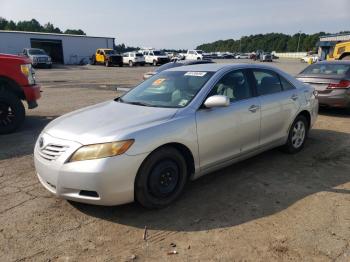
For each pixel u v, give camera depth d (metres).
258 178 4.73
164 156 3.77
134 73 28.92
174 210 3.86
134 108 4.29
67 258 3.03
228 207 3.92
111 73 28.91
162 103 4.38
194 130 4.00
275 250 3.12
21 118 7.29
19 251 3.12
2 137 6.95
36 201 4.09
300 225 3.52
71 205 3.97
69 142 3.58
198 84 4.46
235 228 3.49
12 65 7.18
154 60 44.03
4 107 7.09
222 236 3.35
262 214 3.76
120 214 3.77
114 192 3.47
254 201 4.07
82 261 2.99
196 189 4.39
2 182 4.66
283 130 5.40
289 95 5.45
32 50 36.88
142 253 3.09
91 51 51.59
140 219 3.67
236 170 5.03
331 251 3.09
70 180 3.47
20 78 7.28
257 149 4.96
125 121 3.83
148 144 3.60
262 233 3.39
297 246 3.17
